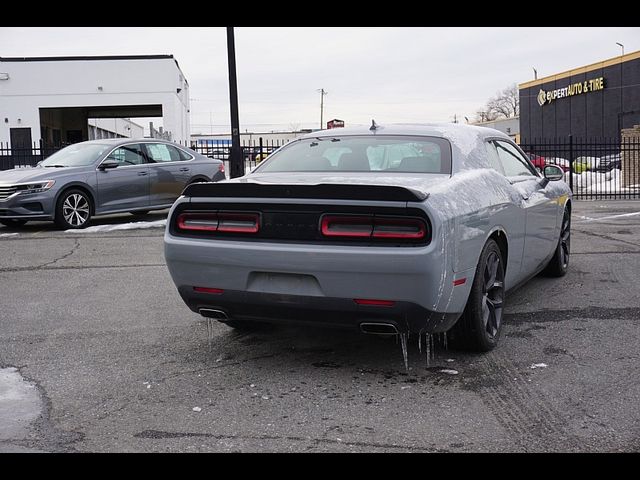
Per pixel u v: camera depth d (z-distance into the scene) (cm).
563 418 330
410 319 368
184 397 367
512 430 317
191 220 408
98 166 1132
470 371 402
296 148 503
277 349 452
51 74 3566
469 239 391
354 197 367
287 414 341
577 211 1409
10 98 3556
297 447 303
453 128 493
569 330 486
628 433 312
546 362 416
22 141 3572
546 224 575
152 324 521
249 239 389
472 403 352
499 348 446
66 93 3581
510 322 510
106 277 709
